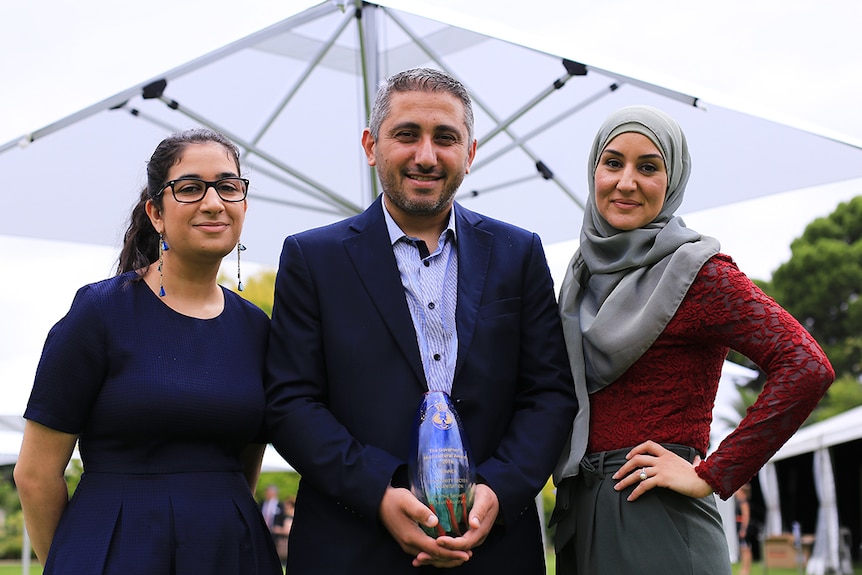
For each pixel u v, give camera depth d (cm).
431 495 222
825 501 1302
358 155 488
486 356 250
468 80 460
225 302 259
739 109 402
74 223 473
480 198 535
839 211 3020
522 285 263
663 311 234
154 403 232
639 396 240
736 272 235
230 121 459
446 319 252
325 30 416
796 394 221
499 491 234
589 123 463
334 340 248
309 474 235
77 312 237
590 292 257
